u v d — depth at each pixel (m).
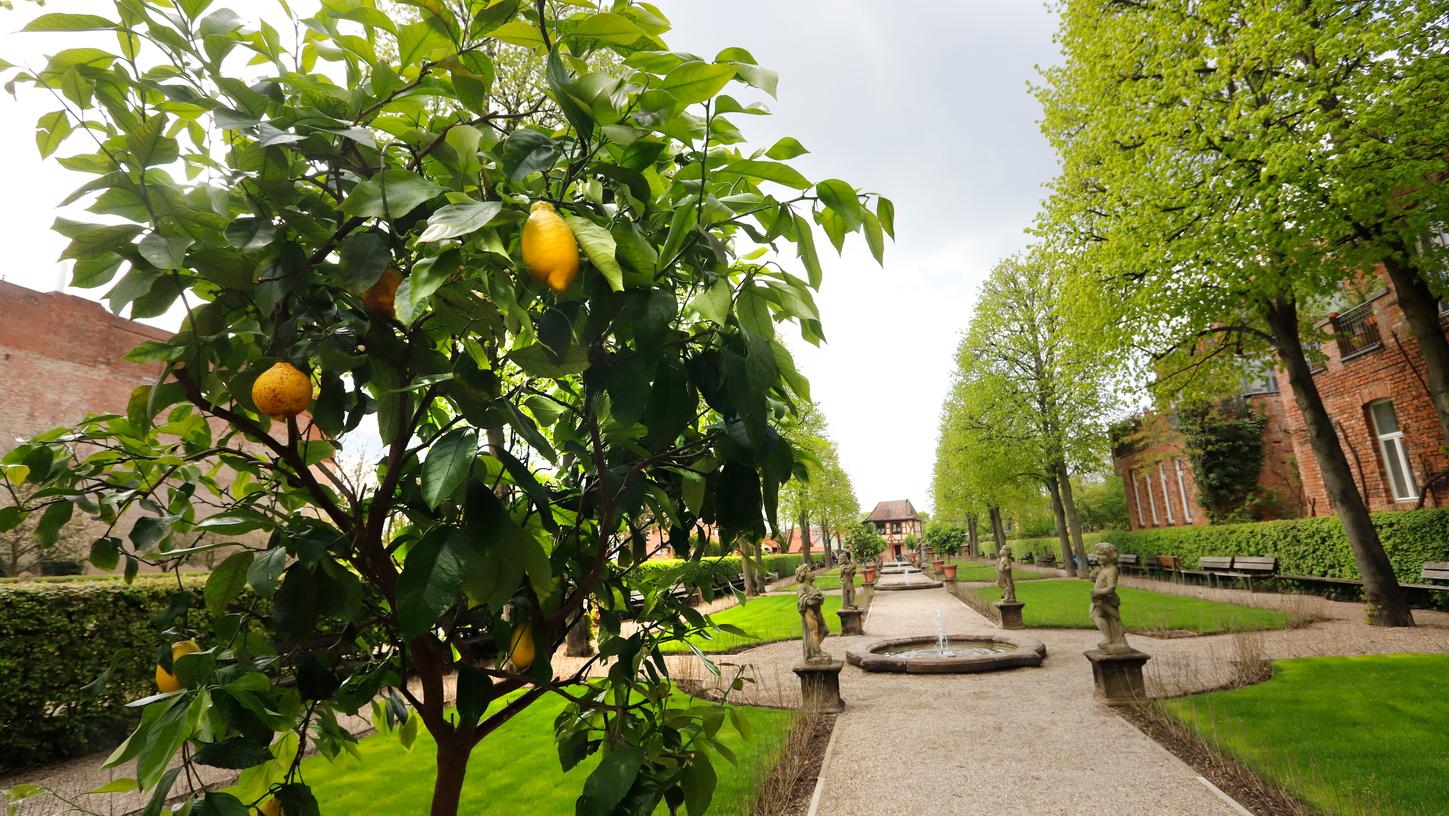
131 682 6.84
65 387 14.46
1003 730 5.88
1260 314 10.27
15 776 5.81
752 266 1.20
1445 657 6.93
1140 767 4.69
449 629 1.42
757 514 1.24
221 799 0.95
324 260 1.10
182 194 1.00
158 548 1.40
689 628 1.76
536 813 4.36
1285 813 3.80
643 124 0.95
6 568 10.12
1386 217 7.88
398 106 1.11
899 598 21.39
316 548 1.05
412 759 5.66
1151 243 9.38
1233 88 9.51
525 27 0.97
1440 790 3.73
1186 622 10.62
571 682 1.55
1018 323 22.30
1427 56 7.14
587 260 1.02
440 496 0.93
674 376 1.08
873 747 5.68
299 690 1.19
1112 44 10.05
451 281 1.02
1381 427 12.55
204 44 1.05
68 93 0.97
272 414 0.99
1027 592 18.11
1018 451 22.16
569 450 1.55
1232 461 19.73
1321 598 12.25
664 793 1.36
